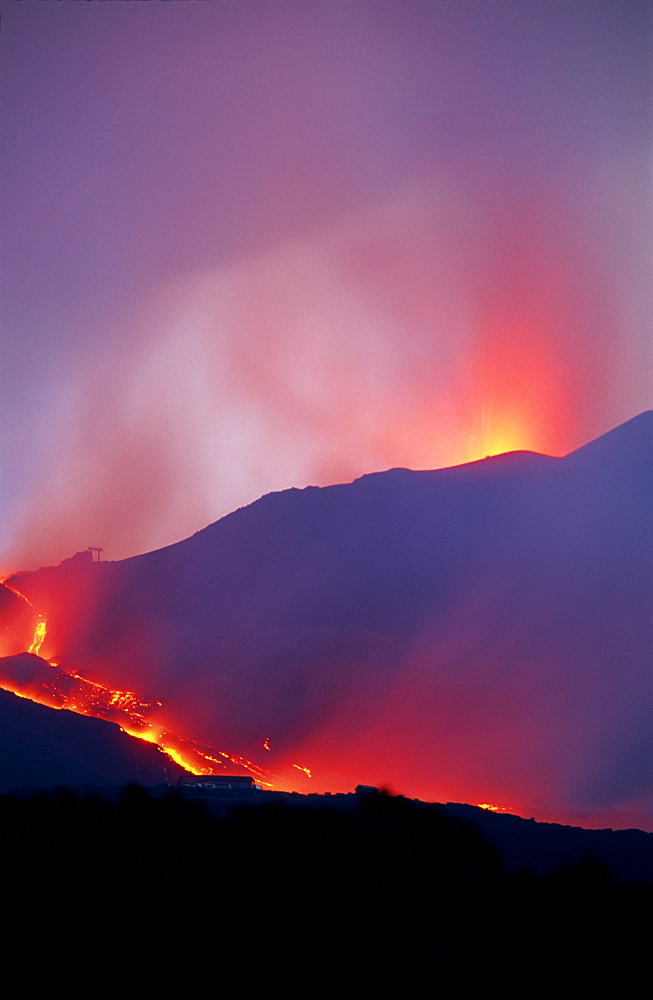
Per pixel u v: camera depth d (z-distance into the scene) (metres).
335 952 14.53
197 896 15.90
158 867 16.67
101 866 16.33
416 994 14.02
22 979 12.83
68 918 14.47
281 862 17.64
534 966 15.20
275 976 13.76
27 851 16.58
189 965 13.62
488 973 14.83
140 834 17.81
